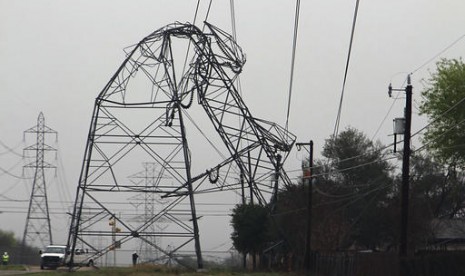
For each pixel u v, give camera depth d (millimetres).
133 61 51344
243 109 51781
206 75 50719
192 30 50438
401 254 30844
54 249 58594
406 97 31781
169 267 52031
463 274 25688
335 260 43406
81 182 51375
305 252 52625
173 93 51438
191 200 52250
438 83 47812
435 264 27359
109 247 54031
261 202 58469
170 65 51594
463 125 46031
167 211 52156
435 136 47000
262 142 53094
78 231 52031
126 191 51469
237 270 54844
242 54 51156
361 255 37125
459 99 46656
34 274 47062
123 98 51594
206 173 52219
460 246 55094
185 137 51812
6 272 50312
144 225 52031
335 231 58562
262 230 58875
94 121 51281
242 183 54531
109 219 54750
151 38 51062
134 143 51469
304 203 58375
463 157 47344
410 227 54250
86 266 54062
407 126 31609
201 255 53094
